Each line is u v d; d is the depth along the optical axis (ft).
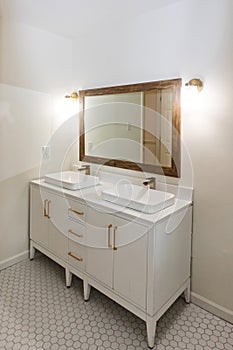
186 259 6.35
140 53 6.89
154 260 5.18
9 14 6.91
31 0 6.11
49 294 6.90
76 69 8.67
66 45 8.63
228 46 5.49
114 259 5.89
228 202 5.83
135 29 6.91
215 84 5.74
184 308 6.46
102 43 7.75
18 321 5.94
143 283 5.36
